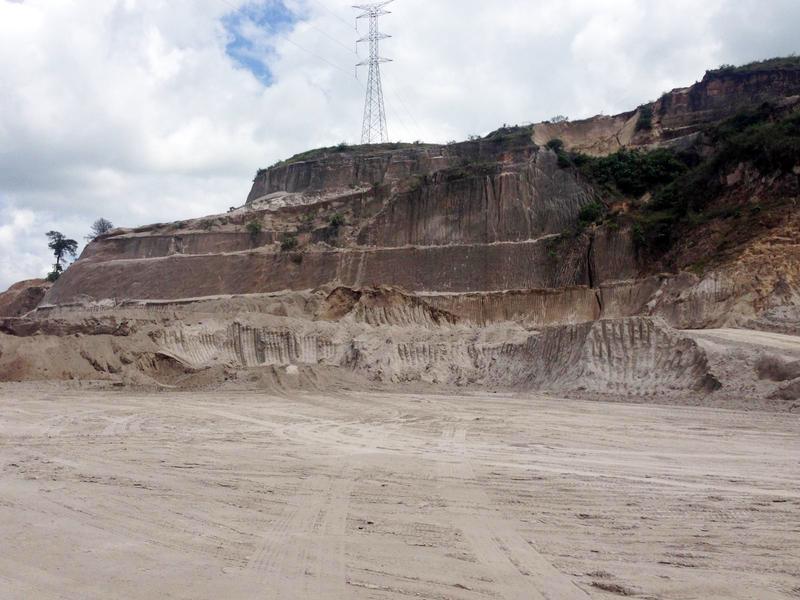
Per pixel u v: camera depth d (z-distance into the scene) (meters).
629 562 8.34
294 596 7.36
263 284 67.50
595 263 53.38
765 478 13.26
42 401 31.83
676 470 14.15
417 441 18.94
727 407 22.95
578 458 15.77
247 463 15.57
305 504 11.47
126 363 43.16
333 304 52.88
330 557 8.64
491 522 10.21
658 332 29.19
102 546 9.38
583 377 29.81
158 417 25.69
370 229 66.38
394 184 71.31
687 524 10.03
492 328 43.22
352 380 38.38
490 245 59.53
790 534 9.48
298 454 16.83
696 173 51.91
